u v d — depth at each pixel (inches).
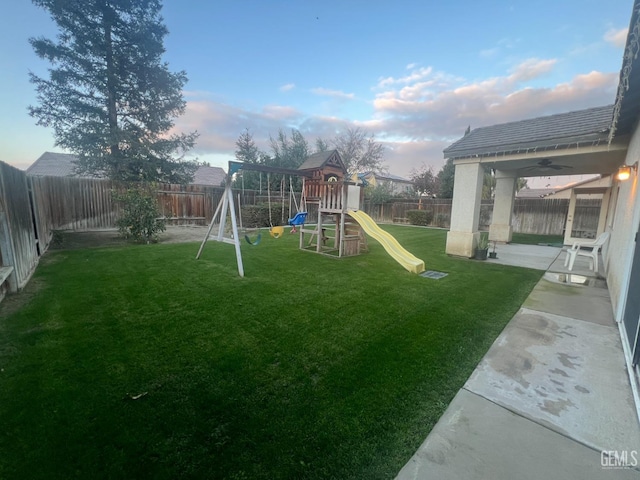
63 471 56.2
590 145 230.1
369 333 120.5
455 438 66.8
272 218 565.3
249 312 139.4
